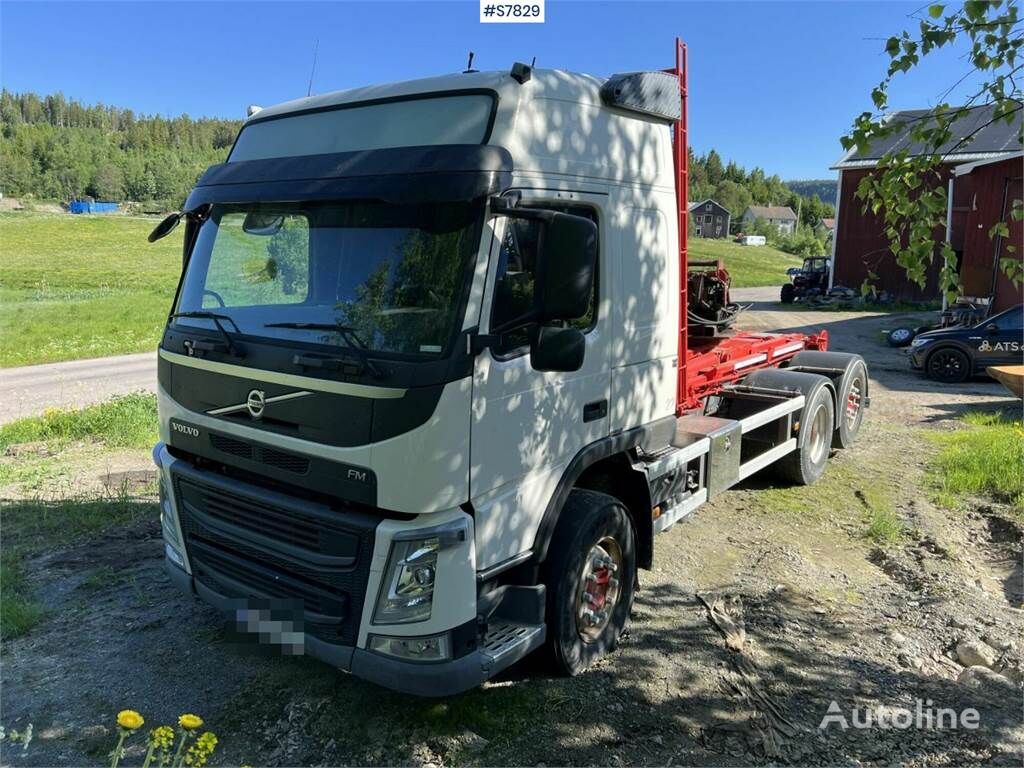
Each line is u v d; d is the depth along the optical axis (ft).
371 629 11.03
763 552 19.63
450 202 10.49
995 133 88.89
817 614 16.43
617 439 14.10
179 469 13.38
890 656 14.83
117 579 17.62
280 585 11.98
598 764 11.71
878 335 69.92
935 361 45.24
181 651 14.65
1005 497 23.45
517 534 12.06
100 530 20.61
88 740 12.12
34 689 13.42
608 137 13.44
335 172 11.52
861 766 11.78
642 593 17.20
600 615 14.24
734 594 17.24
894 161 14.47
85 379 49.49
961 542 20.44
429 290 10.85
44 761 11.62
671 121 15.30
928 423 33.76
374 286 11.22
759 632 15.62
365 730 12.38
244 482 12.48
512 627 12.37
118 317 91.25
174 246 217.56
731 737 12.37
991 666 14.49
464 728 12.46
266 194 12.10
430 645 10.93
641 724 12.66
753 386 24.64
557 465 12.80
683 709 13.05
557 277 10.50
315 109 12.94
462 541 10.93
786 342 28.19
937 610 16.55
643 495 15.21
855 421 29.14
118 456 28.58
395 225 11.22
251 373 11.93
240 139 14.05
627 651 14.78
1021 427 30.99
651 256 14.78
